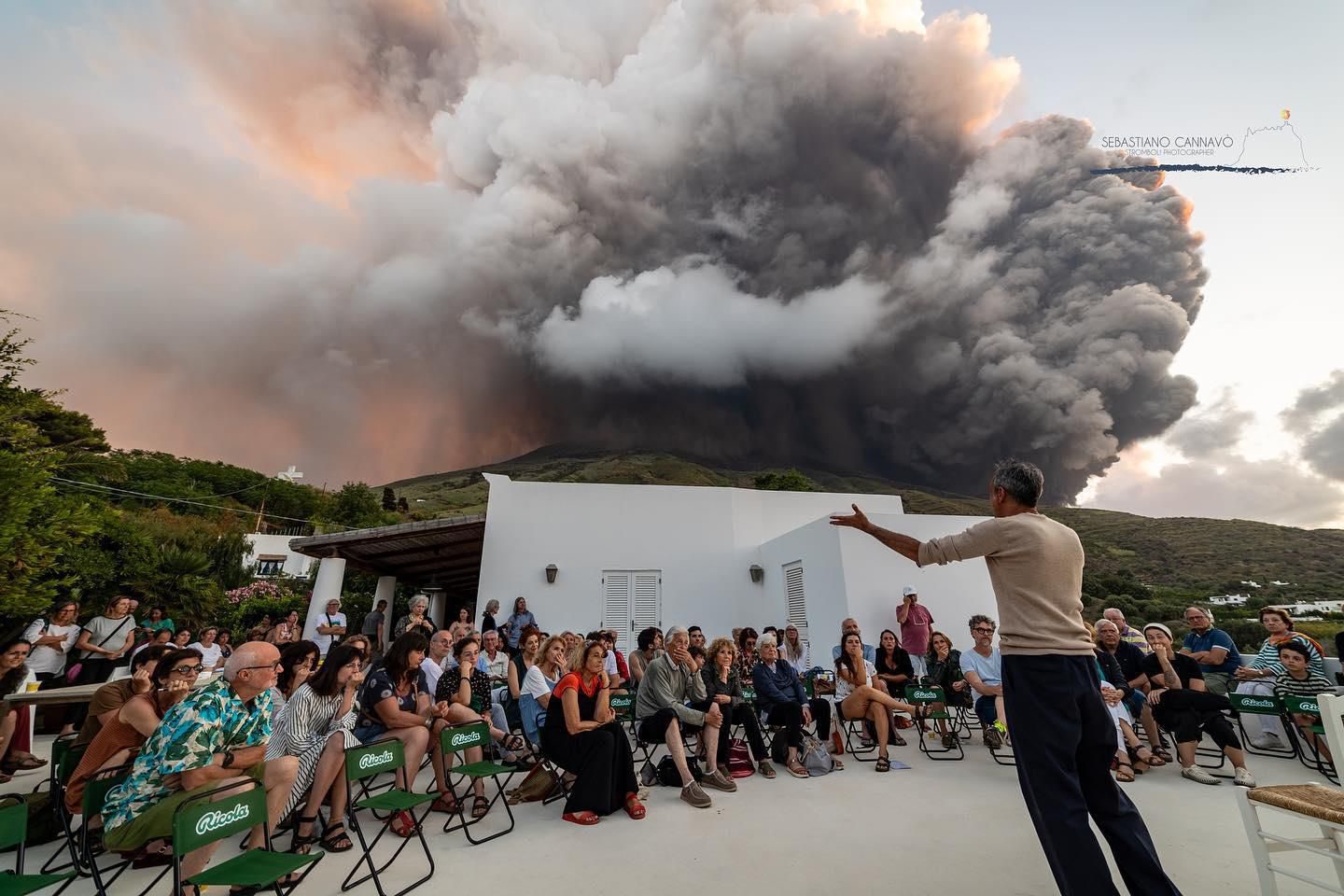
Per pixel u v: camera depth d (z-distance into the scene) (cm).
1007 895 279
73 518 858
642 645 656
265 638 931
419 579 1764
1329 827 233
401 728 403
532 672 532
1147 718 552
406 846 359
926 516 993
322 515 5866
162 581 1477
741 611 1236
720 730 509
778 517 1311
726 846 353
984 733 618
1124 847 209
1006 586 239
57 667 757
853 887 292
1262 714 498
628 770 432
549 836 374
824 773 529
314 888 297
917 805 428
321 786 341
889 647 709
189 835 217
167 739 278
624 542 1227
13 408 941
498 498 1198
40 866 337
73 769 354
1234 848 336
